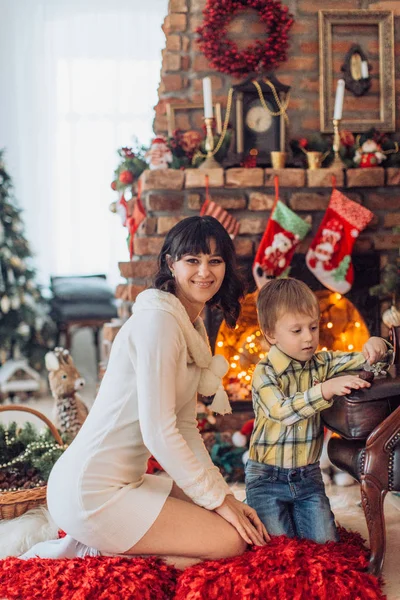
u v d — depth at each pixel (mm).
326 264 3494
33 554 2172
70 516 1975
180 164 3588
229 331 3516
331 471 3061
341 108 3623
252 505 2248
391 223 3658
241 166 3604
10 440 2885
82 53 6379
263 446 2277
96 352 5863
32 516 2516
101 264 6504
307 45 3842
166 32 3828
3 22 6273
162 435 1911
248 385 3518
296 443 2252
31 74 6328
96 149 6430
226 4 3670
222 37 3744
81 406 3297
